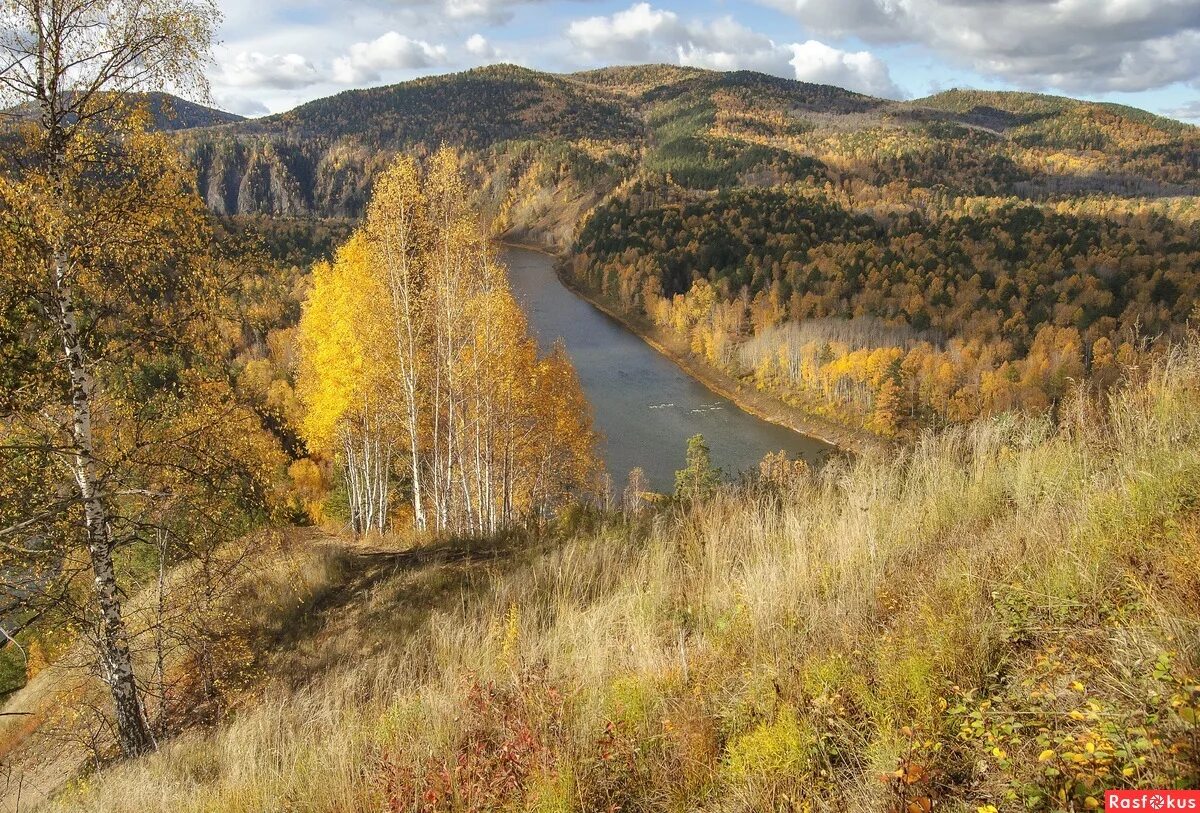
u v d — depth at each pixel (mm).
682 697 3748
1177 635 2557
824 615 4008
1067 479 4977
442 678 5625
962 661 2979
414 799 3553
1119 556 3314
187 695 8930
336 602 9859
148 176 6898
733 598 4988
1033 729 2523
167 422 7609
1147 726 2242
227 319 7977
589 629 5160
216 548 9016
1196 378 5785
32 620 6965
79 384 6473
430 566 10195
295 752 4895
